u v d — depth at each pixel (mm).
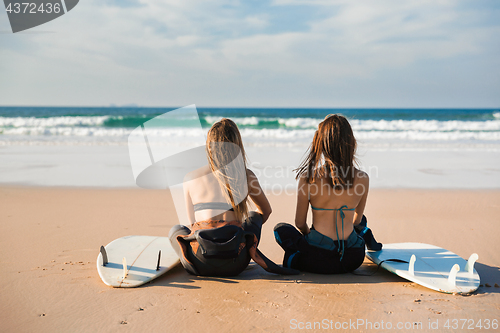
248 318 2113
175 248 2834
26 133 17734
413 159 9969
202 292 2482
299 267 2967
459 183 7020
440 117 31094
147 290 2510
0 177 7379
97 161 9484
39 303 2301
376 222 4480
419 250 3207
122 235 3896
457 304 2309
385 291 2523
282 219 4734
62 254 3258
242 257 2701
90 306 2258
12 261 3064
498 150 11867
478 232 4035
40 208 5113
